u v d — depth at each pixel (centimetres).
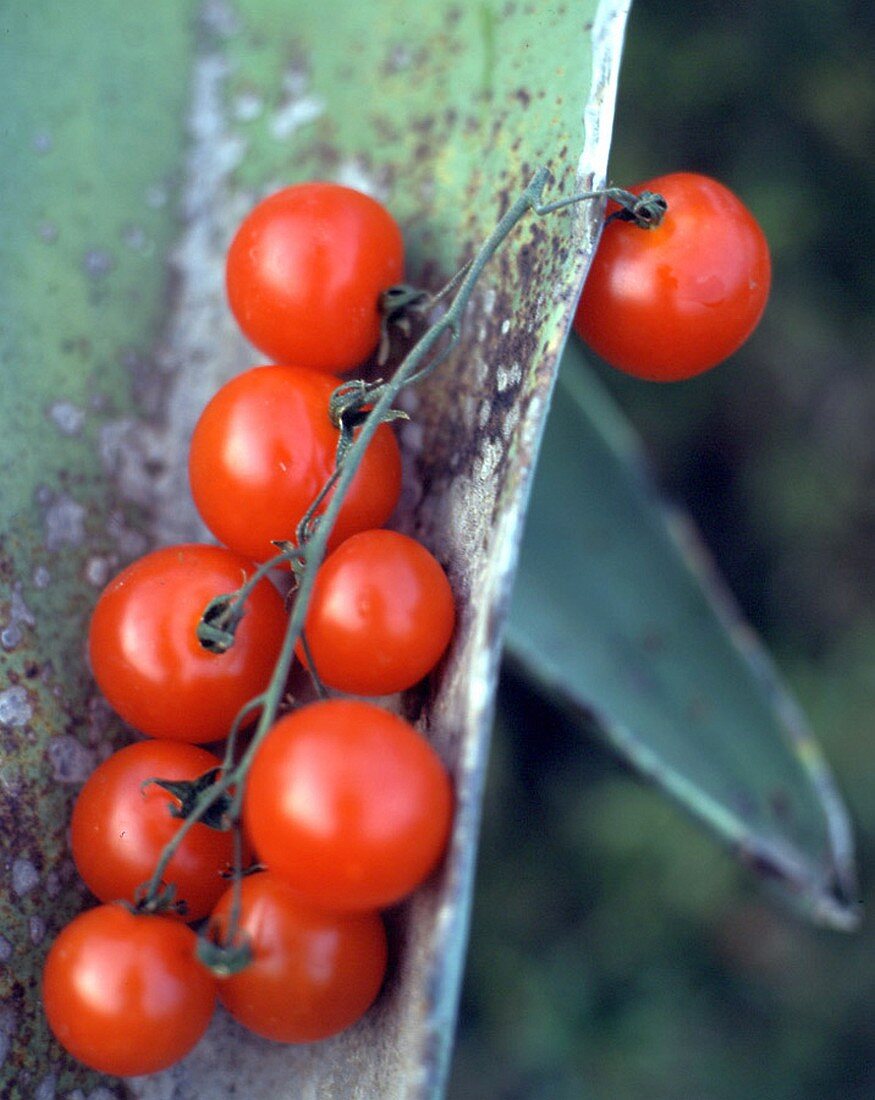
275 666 36
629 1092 56
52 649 38
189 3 41
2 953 36
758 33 55
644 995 56
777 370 58
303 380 37
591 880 57
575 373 44
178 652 36
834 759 56
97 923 35
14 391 39
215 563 36
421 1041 32
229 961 33
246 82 41
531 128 38
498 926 56
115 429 40
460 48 39
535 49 38
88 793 36
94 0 41
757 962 57
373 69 40
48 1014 35
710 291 36
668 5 56
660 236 36
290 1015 34
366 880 33
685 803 42
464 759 33
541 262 36
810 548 59
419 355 35
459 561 36
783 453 59
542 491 44
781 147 56
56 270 40
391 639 34
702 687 43
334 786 33
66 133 40
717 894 55
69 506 39
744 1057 56
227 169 41
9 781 36
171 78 41
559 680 42
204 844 36
